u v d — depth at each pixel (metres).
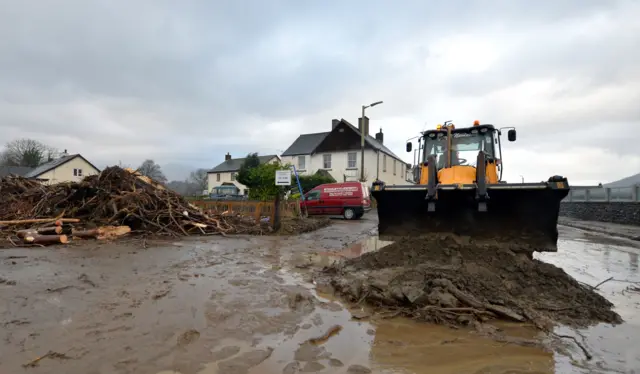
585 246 10.48
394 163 38.28
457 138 8.66
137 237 9.86
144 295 4.56
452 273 4.87
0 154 55.75
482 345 3.40
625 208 18.08
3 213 10.67
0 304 4.01
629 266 7.45
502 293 4.50
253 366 2.88
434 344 3.41
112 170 11.85
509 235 6.09
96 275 5.48
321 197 19.88
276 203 12.34
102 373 2.68
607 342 3.51
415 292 4.37
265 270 6.30
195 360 2.94
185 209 11.81
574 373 2.90
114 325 3.59
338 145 33.78
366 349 3.28
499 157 8.38
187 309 4.11
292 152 37.53
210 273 5.90
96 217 10.55
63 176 45.41
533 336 3.63
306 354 3.12
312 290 5.13
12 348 3.01
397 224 6.89
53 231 9.08
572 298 4.57
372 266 5.98
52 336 3.28
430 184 6.25
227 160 51.97
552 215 5.80
